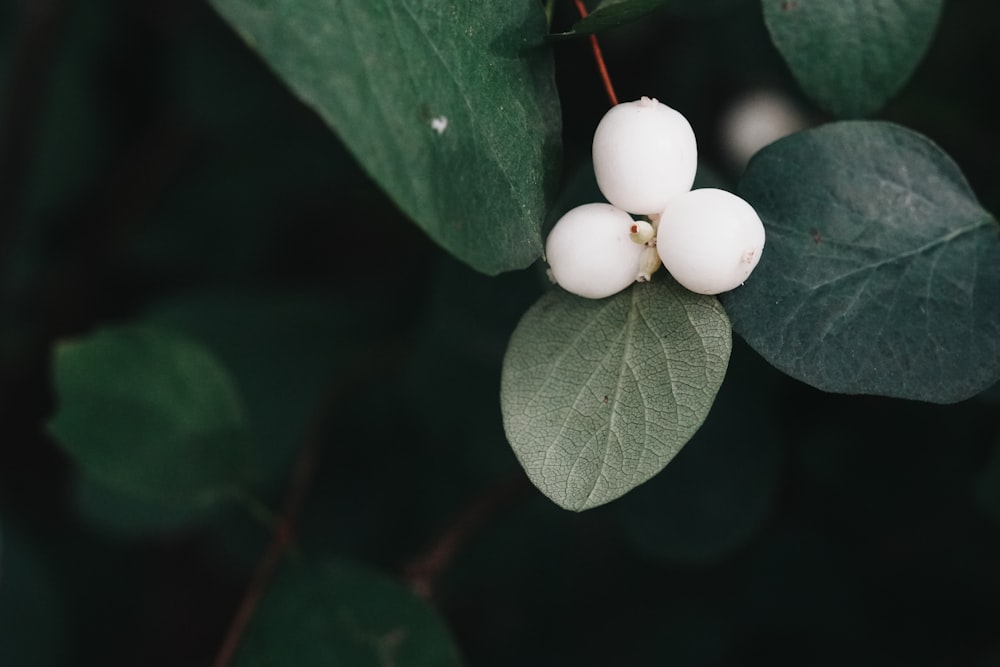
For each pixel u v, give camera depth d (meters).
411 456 0.35
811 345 0.19
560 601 0.35
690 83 0.32
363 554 0.35
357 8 0.17
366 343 0.35
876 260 0.19
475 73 0.18
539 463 0.19
